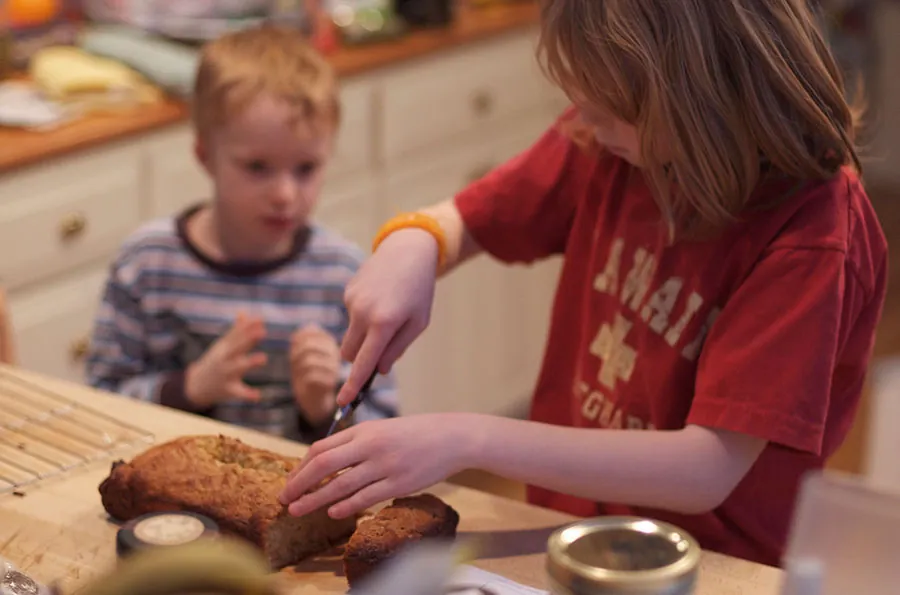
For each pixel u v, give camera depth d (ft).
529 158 3.92
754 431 3.00
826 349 3.00
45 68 6.70
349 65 7.32
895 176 13.56
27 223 5.92
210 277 5.15
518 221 3.90
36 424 3.51
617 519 2.44
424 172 8.14
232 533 2.88
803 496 2.13
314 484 2.88
